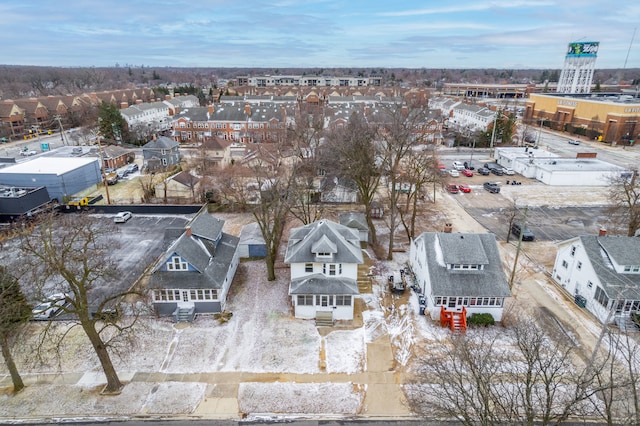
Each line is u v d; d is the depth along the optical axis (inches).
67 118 5319.9
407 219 2406.5
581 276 1546.5
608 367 1199.6
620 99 5147.6
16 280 1169.4
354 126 2549.2
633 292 1371.8
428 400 1075.3
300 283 1449.3
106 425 1034.7
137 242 2074.3
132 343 1126.4
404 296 1610.5
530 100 5999.0
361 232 2069.4
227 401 1106.1
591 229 2251.5
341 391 1142.3
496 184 2933.1
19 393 1130.0
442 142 4517.7
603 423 1046.4
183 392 1134.4
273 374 1202.0
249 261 1897.1
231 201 2516.0
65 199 2571.4
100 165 3211.1
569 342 1314.0
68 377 1192.2
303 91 7711.6
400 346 1323.8
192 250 1515.7
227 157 3548.2
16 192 2405.3
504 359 1200.2
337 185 2551.7
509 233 2106.3
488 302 1425.9
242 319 1456.7
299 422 1047.0
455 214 2492.6
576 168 3147.1
